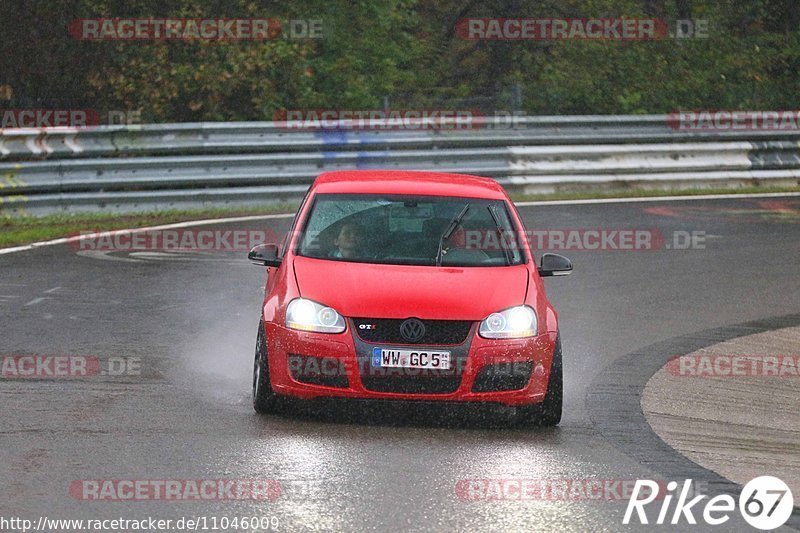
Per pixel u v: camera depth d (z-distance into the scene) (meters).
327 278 27.55
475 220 30.39
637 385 31.78
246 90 81.38
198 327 36.78
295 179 65.44
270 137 65.56
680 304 43.53
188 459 22.81
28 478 21.25
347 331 26.27
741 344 37.56
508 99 97.12
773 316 42.00
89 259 48.44
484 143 71.56
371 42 93.25
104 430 24.83
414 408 28.31
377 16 93.94
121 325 36.53
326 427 25.97
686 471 23.67
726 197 73.56
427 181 32.38
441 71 104.00
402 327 26.30
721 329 39.59
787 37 106.69
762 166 79.12
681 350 36.31
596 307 42.59
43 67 79.19
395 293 26.92
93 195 59.69
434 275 28.00
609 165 74.31
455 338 26.44
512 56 103.69
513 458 23.94
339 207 30.62
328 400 28.59
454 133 70.88
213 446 23.83
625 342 37.16
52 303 39.44
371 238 29.47
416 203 30.88
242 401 28.12
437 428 26.44
